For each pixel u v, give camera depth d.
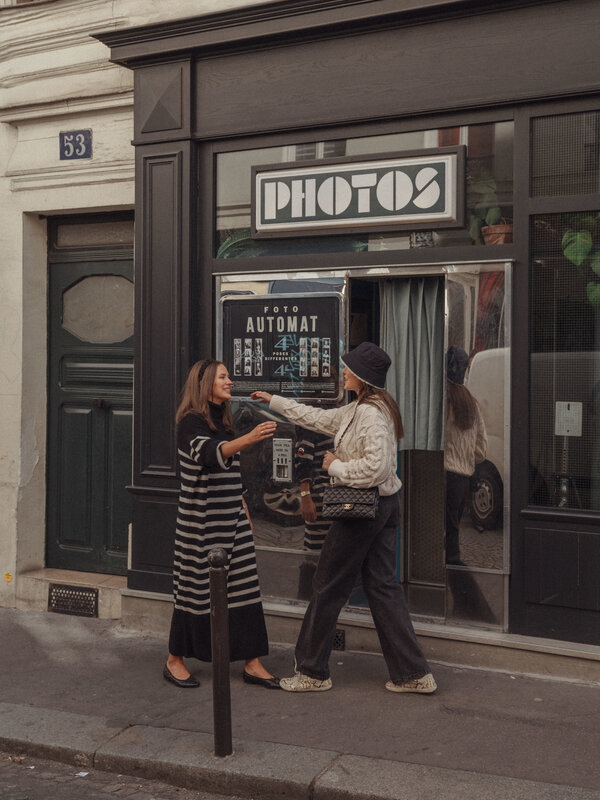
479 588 4.91
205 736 4.04
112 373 6.39
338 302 5.27
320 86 5.26
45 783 3.82
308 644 4.54
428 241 5.06
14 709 4.42
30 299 6.48
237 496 4.61
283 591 5.45
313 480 5.34
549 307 4.77
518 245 4.80
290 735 4.01
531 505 4.80
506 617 4.86
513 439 4.83
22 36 6.29
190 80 5.60
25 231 6.44
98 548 6.47
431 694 4.47
